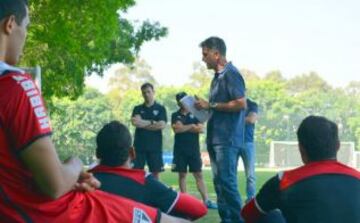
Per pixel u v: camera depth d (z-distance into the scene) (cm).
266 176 2753
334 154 406
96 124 6800
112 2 1758
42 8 1664
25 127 274
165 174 2773
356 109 7856
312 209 390
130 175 414
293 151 4784
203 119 759
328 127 405
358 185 394
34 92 280
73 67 1902
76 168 296
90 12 1719
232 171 735
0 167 279
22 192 283
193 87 8262
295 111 7462
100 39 1833
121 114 7500
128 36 2630
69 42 1719
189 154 1216
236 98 734
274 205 414
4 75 277
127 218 322
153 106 1259
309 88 8719
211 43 752
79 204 310
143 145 1251
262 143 6656
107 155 420
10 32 288
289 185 401
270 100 7356
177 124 1217
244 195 1381
